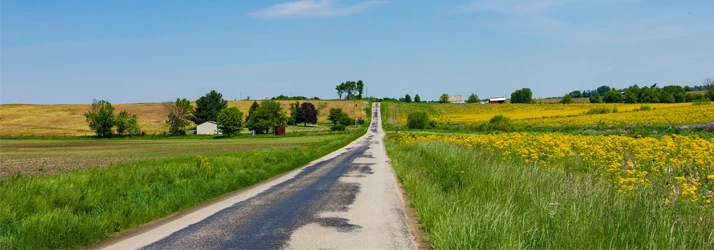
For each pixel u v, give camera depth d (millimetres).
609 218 6410
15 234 7352
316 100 197125
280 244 7180
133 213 9406
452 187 11125
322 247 6973
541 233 6285
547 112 115688
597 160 11773
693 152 10172
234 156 23172
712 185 8492
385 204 11000
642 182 8070
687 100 130625
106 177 13008
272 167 20656
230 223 8914
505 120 72625
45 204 9250
